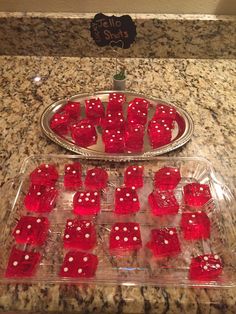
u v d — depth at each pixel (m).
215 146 0.52
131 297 0.33
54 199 0.42
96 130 0.54
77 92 0.62
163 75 0.67
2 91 0.62
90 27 0.61
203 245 0.38
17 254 0.35
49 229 0.39
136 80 0.66
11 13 0.65
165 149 0.49
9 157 0.48
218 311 0.33
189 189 0.43
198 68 0.70
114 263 0.36
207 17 0.66
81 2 0.65
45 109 0.57
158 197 0.41
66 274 0.34
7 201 0.42
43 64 0.69
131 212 0.41
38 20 0.65
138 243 0.37
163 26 0.66
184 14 0.66
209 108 0.59
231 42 0.68
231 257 0.36
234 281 0.34
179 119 0.56
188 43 0.69
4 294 0.33
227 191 0.44
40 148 0.50
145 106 0.56
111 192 0.44
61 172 0.46
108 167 0.47
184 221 0.39
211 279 0.34
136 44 0.69
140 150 0.50
